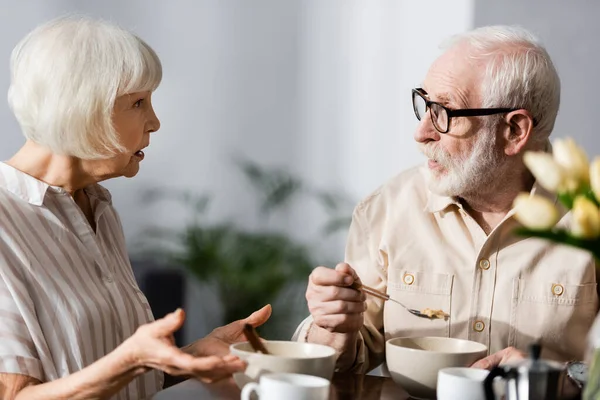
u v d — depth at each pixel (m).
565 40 3.53
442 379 1.21
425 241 1.83
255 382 1.23
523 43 1.75
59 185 1.59
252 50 4.46
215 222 4.48
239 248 4.29
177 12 4.46
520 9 3.63
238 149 4.49
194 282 4.41
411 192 1.88
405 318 1.80
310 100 4.41
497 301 1.75
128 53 1.52
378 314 1.87
